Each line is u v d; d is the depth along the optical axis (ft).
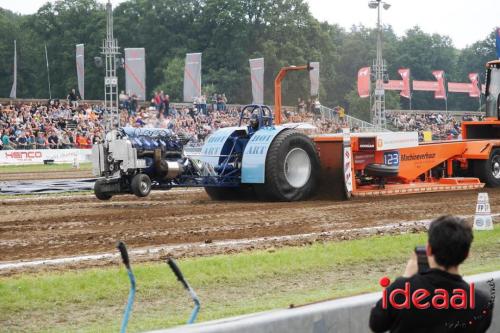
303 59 400.47
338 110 253.24
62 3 438.40
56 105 233.76
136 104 238.48
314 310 29.07
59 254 60.44
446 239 22.77
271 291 49.14
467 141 114.62
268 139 93.45
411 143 105.81
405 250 62.13
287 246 63.52
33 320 42.32
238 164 96.63
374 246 62.34
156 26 409.08
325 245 62.80
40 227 74.79
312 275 53.88
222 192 101.96
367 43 510.17
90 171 176.96
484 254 62.49
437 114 348.59
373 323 23.89
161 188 95.45
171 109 248.73
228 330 26.35
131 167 91.56
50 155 208.85
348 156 96.78
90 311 44.24
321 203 93.66
